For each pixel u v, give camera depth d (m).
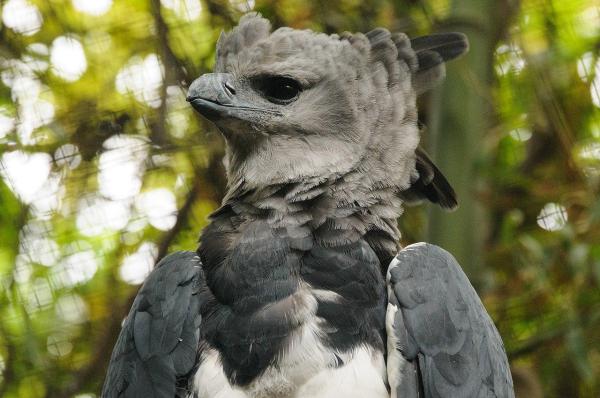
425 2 12.50
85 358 12.70
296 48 9.10
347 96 8.95
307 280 8.03
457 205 9.38
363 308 7.95
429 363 7.79
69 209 12.76
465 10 11.70
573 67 12.91
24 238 12.73
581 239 11.97
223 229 8.54
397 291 7.99
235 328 7.76
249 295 7.94
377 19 12.73
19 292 12.66
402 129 8.98
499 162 13.28
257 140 8.97
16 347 12.68
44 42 13.09
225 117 8.93
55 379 12.62
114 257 12.76
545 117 12.70
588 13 13.23
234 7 12.91
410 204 9.23
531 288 12.16
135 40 13.05
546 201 12.43
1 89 12.90
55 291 12.72
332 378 7.51
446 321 7.95
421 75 9.41
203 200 12.67
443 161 11.32
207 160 12.61
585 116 12.89
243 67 9.11
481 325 8.22
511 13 12.11
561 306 11.91
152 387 7.84
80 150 12.74
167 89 12.80
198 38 12.96
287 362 7.57
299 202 8.55
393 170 8.81
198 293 8.09
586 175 12.40
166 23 12.89
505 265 12.39
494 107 12.30
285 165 8.75
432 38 9.52
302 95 8.99
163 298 8.09
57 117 12.77
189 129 12.73
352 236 8.34
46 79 12.95
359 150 8.80
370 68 9.08
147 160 12.71
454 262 8.40
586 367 11.44
